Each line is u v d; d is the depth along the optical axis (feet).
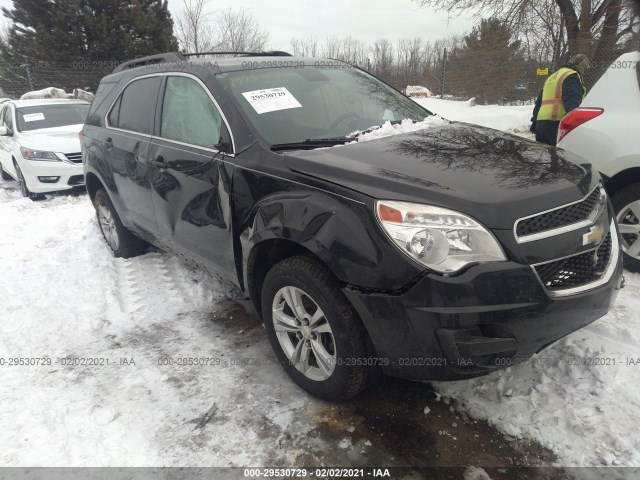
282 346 8.87
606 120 12.42
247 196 8.80
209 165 9.76
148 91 12.76
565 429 7.59
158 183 11.59
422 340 6.79
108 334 11.14
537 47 49.65
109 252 16.12
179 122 11.19
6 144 29.91
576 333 9.78
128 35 66.39
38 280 14.14
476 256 6.63
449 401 8.36
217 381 9.25
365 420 8.07
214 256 10.26
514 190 7.20
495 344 6.68
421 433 7.75
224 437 7.84
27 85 59.57
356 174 7.57
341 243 7.14
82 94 51.65
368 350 7.58
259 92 10.23
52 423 8.23
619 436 7.36
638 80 12.17
